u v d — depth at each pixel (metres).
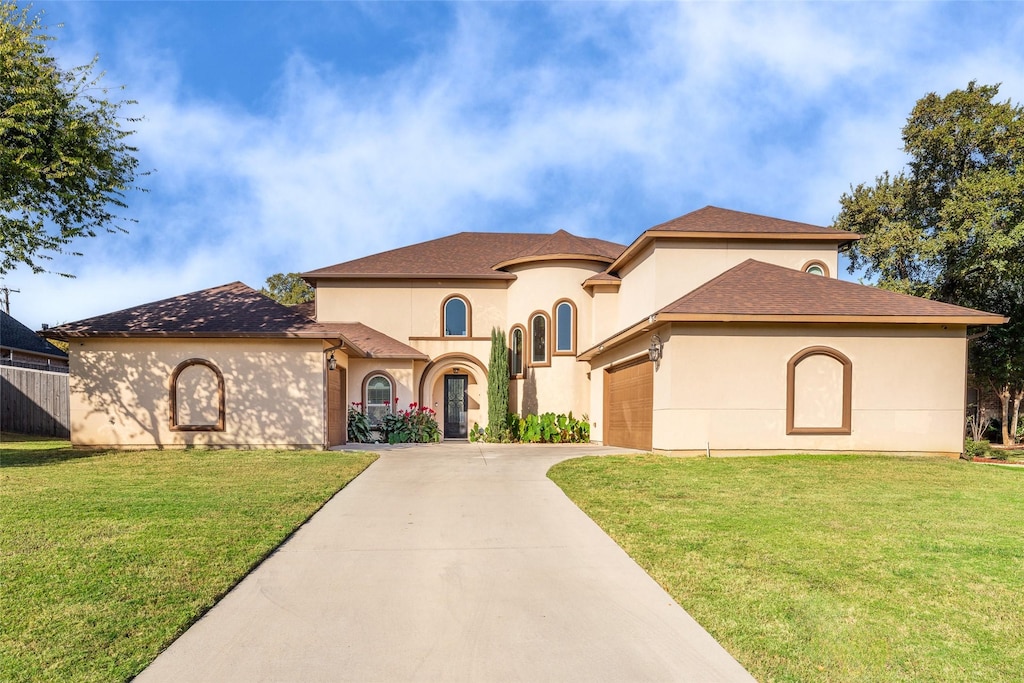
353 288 24.02
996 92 25.42
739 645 4.41
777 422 14.07
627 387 18.06
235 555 6.29
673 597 5.36
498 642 4.52
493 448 17.70
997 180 21.91
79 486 9.72
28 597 5.05
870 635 4.51
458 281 24.12
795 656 4.23
